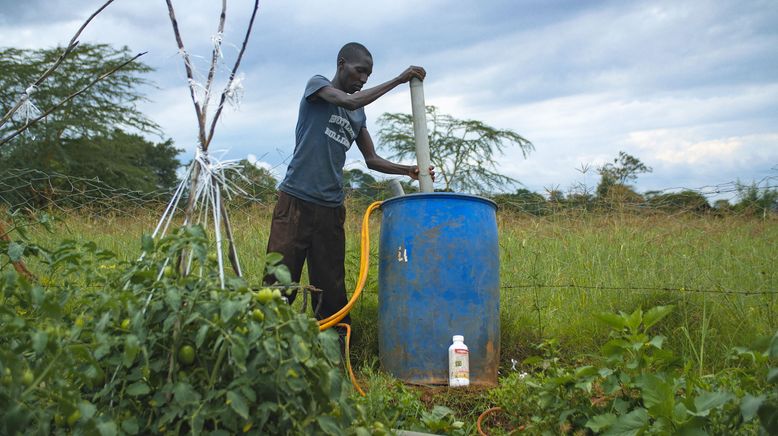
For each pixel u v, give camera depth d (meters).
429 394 3.78
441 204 4.05
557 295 5.60
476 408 3.61
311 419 2.27
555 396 3.06
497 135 23.38
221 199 2.80
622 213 7.95
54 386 2.15
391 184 4.48
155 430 2.22
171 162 28.73
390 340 4.11
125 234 7.07
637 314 2.99
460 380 3.90
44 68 24.11
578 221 7.94
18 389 2.08
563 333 4.88
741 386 2.93
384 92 4.25
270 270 2.42
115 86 25.39
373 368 4.45
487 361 4.05
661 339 2.93
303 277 5.54
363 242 4.32
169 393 2.20
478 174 23.19
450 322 3.99
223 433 2.17
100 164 23.84
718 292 4.90
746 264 6.04
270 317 2.26
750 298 5.07
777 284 5.46
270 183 7.13
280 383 2.20
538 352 4.67
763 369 2.95
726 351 4.20
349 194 8.32
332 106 4.38
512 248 7.07
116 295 2.37
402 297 4.05
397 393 3.62
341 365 4.01
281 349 2.28
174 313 2.25
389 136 25.98
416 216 4.06
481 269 4.07
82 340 2.38
